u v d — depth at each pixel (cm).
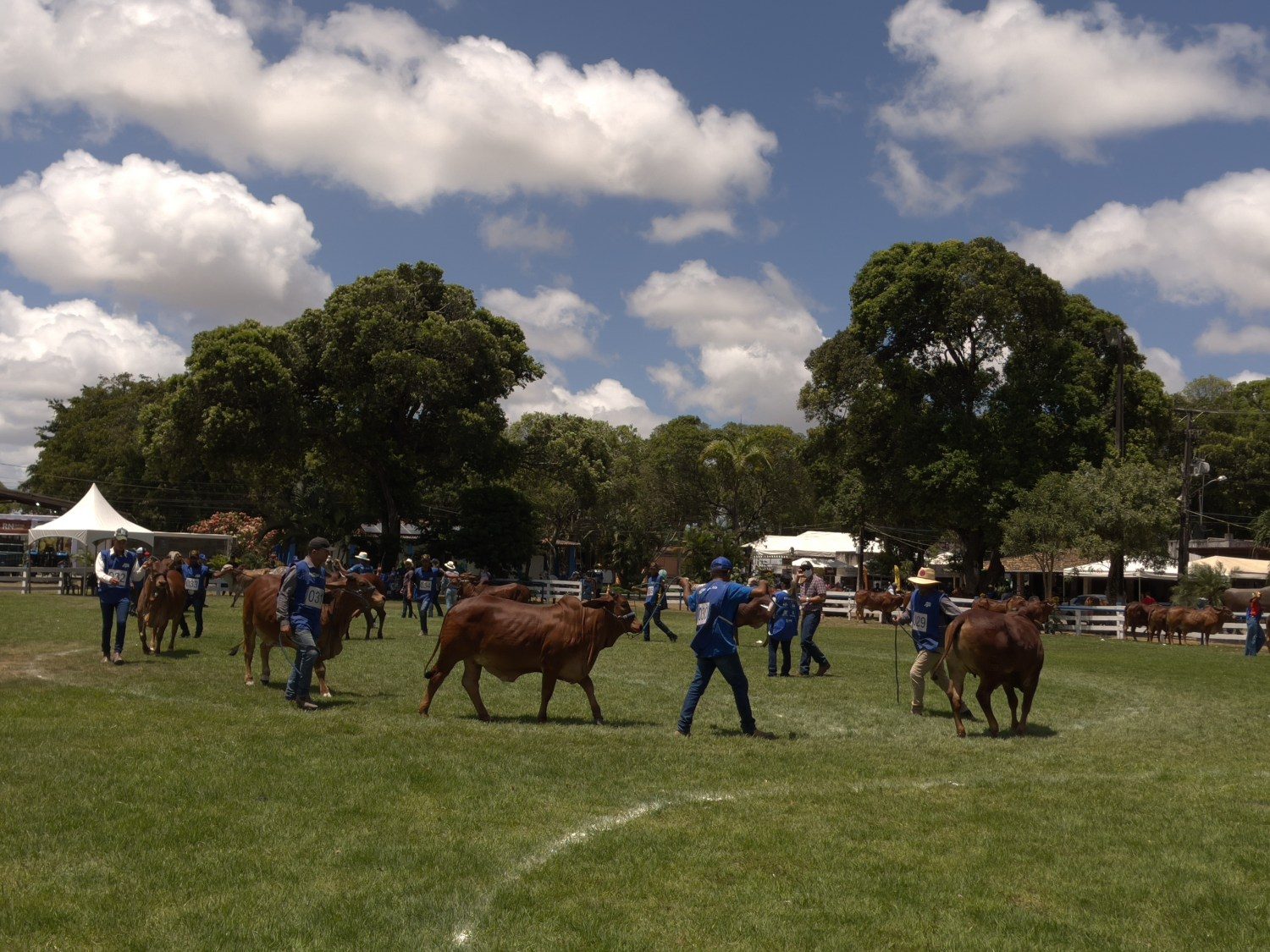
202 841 632
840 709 1361
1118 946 503
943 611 1330
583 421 6047
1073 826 724
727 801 784
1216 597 4047
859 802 786
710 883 582
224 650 1777
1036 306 4944
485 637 1131
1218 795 847
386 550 5112
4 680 1334
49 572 4009
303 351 4972
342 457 5234
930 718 1306
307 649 1175
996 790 847
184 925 498
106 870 572
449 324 4950
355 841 641
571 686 1494
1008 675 1188
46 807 691
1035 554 4300
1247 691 1848
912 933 514
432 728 1057
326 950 473
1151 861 643
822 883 586
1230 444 7669
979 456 4819
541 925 512
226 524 5091
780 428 8081
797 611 1805
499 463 5222
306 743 943
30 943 471
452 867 598
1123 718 1399
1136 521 4050
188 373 4781
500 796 768
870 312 5138
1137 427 5275
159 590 1675
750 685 1636
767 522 7600
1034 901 568
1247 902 569
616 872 598
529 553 5347
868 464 5169
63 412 8088
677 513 7694
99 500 4272
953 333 5081
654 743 1025
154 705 1145
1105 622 3872
